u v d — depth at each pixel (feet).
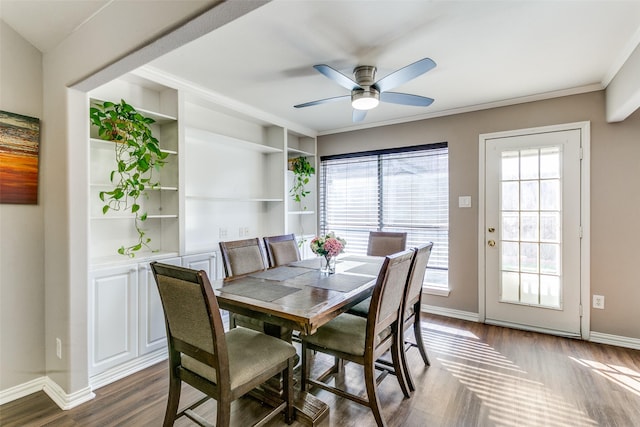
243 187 12.59
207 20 4.22
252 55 7.50
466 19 6.06
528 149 10.37
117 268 7.45
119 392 6.96
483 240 11.12
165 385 7.25
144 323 7.99
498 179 10.86
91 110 7.25
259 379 5.28
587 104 9.51
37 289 6.97
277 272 8.14
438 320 11.36
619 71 7.96
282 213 13.23
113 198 7.80
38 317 6.99
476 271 11.28
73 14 5.76
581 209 9.64
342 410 6.37
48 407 6.43
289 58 7.66
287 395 5.89
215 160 11.49
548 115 10.05
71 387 6.50
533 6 5.66
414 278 7.18
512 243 10.69
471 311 11.39
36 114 6.88
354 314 7.82
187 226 10.59
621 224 9.18
